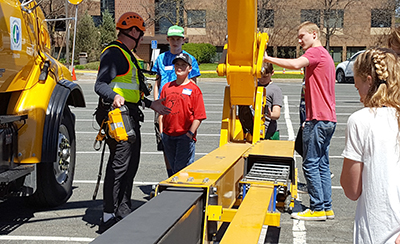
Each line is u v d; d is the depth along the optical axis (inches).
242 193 164.6
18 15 188.7
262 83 235.6
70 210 215.9
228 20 158.2
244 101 187.9
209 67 1585.9
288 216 207.2
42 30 219.0
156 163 318.0
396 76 88.8
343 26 1753.2
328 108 192.2
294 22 1670.8
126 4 1747.0
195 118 201.9
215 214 113.3
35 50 203.6
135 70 185.6
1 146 179.9
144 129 466.6
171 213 92.7
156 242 77.7
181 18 1647.4
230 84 180.1
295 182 172.6
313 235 183.3
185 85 203.2
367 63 91.2
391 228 85.3
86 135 427.2
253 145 195.3
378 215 86.0
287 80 1095.6
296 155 345.7
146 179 275.0
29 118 191.5
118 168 182.1
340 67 1053.2
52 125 196.5
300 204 227.3
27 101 192.4
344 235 183.6
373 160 87.0
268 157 174.4
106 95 171.5
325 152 201.3
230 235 103.7
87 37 1717.5
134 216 90.5
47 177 205.6
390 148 86.3
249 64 169.9
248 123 222.7
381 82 89.7
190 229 101.6
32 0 199.2
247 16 156.0
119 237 78.7
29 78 198.4
